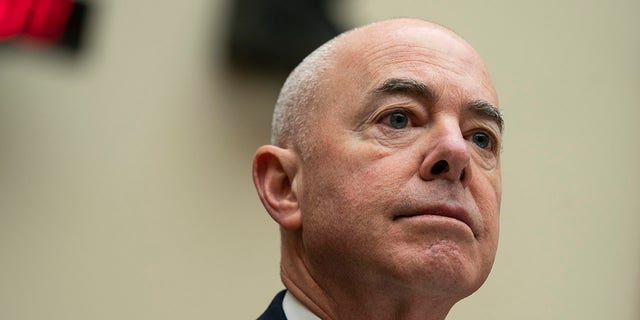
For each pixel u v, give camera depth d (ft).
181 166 17.28
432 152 9.96
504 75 20.36
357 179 10.17
